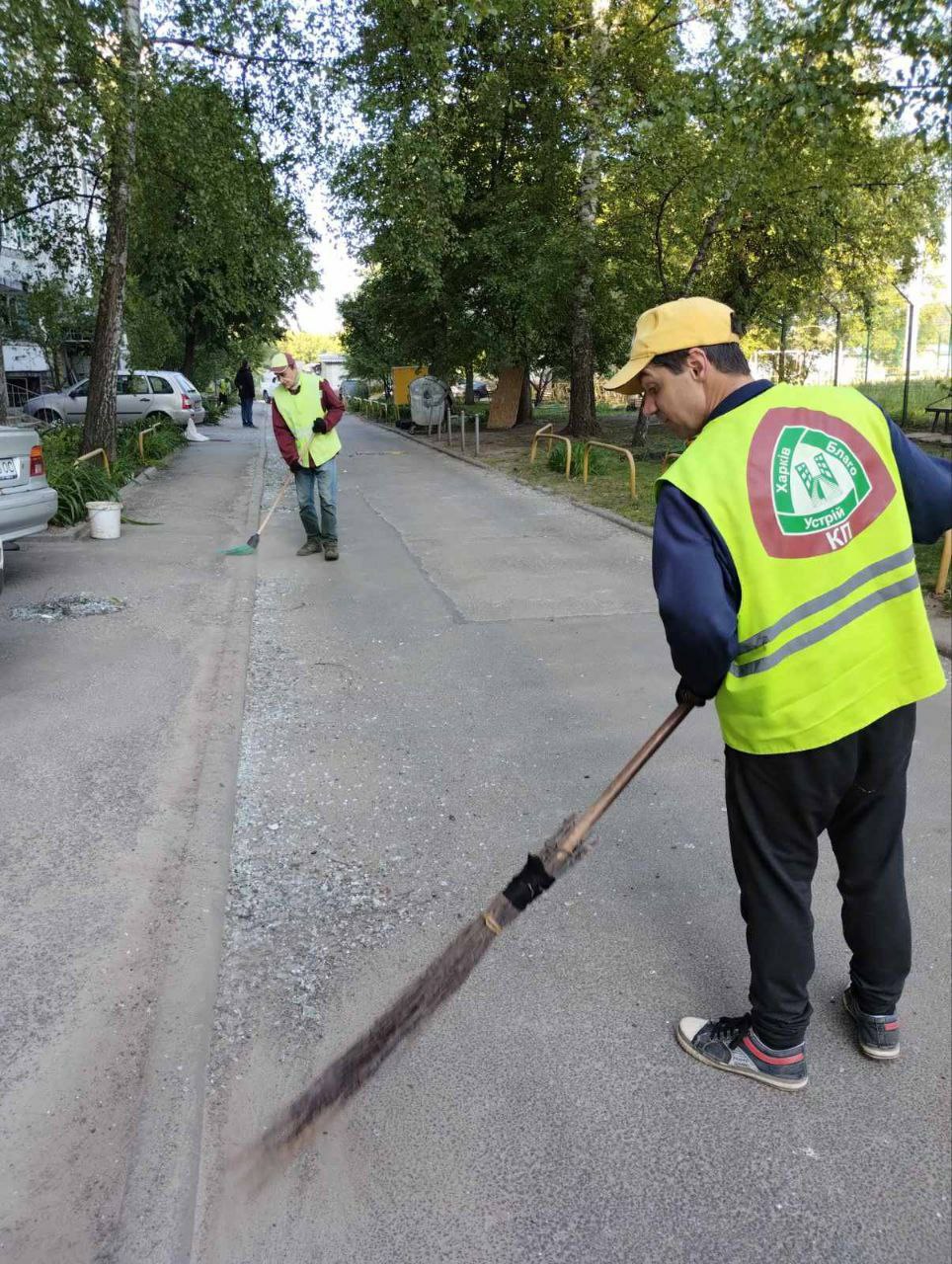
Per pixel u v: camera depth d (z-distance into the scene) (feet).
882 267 59.31
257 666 18.43
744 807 7.18
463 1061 8.04
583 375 59.72
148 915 9.65
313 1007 8.66
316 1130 7.28
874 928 7.68
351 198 46.65
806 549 6.44
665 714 15.72
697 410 6.98
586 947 9.59
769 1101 7.62
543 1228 6.47
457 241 56.75
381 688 17.13
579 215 51.42
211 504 38.99
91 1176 6.54
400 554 28.91
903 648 6.80
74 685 16.62
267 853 11.41
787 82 26.50
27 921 9.48
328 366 196.54
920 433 54.19
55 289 59.77
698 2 41.16
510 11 41.27
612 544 29.86
